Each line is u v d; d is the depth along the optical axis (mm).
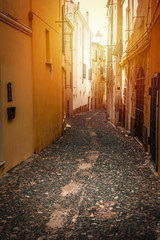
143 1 9750
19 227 4062
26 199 5152
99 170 7207
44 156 8805
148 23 8703
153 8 7809
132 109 13125
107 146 10703
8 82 6770
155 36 7410
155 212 4562
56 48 11969
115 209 4707
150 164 7715
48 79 10578
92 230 3967
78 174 6828
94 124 19938
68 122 21422
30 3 8289
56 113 12242
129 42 13586
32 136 8758
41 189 5707
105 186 5930
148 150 9156
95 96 48219
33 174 6742
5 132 6645
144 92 9852
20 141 7680
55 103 12016
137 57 11391
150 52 8266
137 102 11844
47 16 10211
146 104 9391
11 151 7047
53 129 11617
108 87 25031
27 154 8297
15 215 4469
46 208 4758
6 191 5551
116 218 4348
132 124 13023
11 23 6844
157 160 6906
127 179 6418
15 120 7281
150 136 8547
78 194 5441
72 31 27266
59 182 6184
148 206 4824
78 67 32469
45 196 5316
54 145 10906
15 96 7242
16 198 5195
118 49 16625
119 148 10250
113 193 5500
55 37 11703
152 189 5711
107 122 21656
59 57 12789
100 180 6352
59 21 11766
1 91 6395
